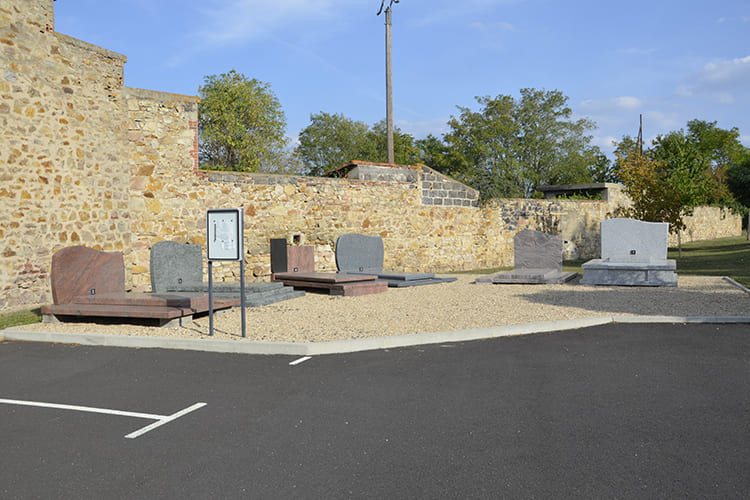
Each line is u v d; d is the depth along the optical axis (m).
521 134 50.09
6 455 3.80
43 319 8.85
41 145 11.14
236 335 7.55
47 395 5.20
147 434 4.15
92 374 5.93
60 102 11.54
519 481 3.27
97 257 9.55
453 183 19.52
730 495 3.06
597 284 12.45
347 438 4.00
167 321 8.27
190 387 5.37
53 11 11.45
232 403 4.86
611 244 13.20
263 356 6.63
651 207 22.91
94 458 3.72
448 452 3.71
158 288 10.41
